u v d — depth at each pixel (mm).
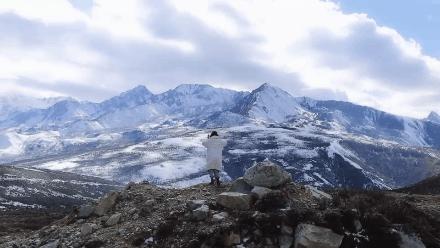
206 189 26438
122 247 22109
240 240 21203
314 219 21312
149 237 22469
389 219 22328
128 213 25031
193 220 22625
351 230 21406
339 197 23453
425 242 21453
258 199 23156
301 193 24078
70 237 24328
